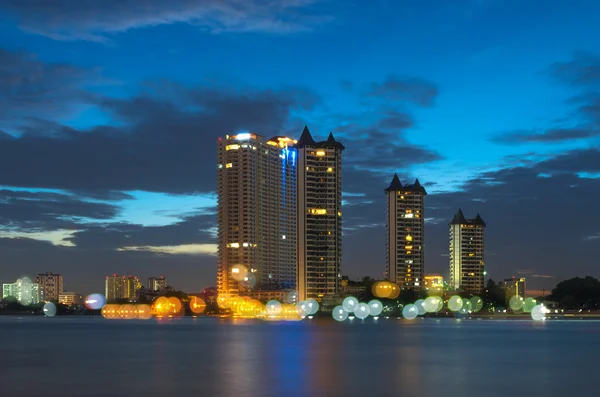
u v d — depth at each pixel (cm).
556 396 8906
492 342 19238
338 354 14988
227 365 12569
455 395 8931
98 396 8962
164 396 8869
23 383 10231
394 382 10081
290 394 8944
